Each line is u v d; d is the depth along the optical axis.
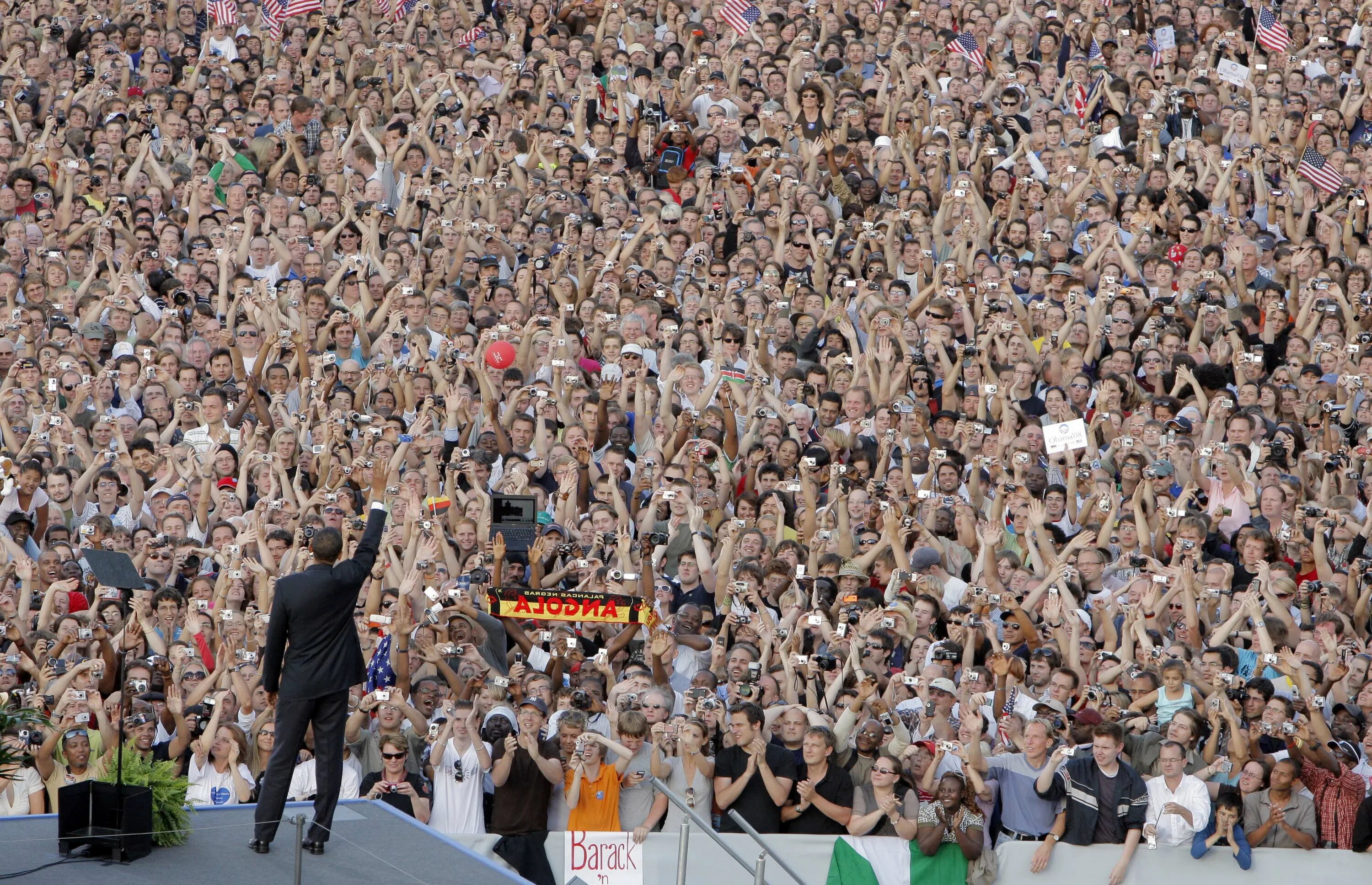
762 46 76.06
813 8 80.25
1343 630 45.22
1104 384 55.94
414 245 62.31
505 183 67.94
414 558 45.06
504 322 57.56
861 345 60.31
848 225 66.25
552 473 51.69
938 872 38.12
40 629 42.56
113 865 29.11
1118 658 43.12
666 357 57.06
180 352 56.59
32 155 66.25
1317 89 77.31
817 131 70.44
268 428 53.78
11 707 34.28
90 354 56.72
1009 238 66.06
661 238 63.25
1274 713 39.97
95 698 38.47
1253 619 44.28
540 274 60.97
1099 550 48.09
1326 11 84.12
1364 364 59.66
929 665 41.09
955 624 42.72
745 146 71.06
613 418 53.50
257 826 30.23
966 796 38.31
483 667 40.94
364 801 33.53
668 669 43.47
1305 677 41.03
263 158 68.25
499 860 37.94
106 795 29.44
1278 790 38.66
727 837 38.47
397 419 51.56
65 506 49.66
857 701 39.12
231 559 44.91
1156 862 38.19
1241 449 53.16
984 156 68.94
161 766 30.75
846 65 75.44
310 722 30.89
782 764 39.09
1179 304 62.28
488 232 62.97
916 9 80.75
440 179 67.38
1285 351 61.41
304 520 48.25
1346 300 64.44
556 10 79.88
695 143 70.50
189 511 48.81
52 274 59.38
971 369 57.44
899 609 44.06
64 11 76.75
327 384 54.88
